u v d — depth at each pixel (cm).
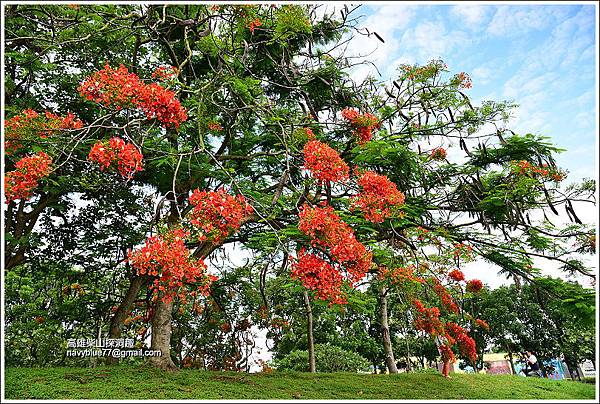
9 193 612
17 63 880
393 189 744
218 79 892
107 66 668
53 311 1264
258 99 1004
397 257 899
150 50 1167
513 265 901
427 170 1000
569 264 849
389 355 1348
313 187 943
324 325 1852
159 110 675
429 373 1269
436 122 1026
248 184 1016
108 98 657
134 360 1345
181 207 1004
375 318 1898
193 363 1477
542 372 2036
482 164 997
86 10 929
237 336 1502
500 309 1903
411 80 1004
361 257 638
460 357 1803
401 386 1003
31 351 1316
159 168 959
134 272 1131
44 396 719
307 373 1144
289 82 964
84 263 1173
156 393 774
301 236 674
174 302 1172
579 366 2084
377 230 835
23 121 681
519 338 1950
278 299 1694
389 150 829
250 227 1042
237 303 1503
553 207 803
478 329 1922
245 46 867
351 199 810
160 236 601
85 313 1226
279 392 852
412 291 1108
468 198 920
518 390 1038
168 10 998
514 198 846
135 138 835
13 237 898
